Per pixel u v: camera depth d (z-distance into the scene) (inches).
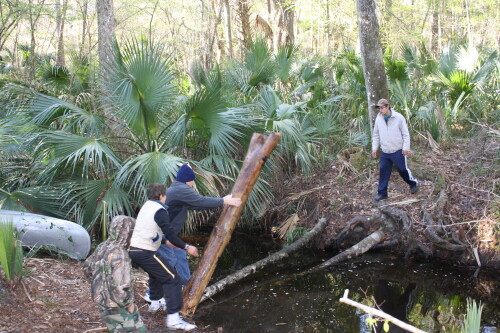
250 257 295.6
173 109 293.6
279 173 343.3
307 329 195.3
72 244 229.9
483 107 405.1
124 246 144.0
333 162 363.3
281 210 332.5
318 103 394.6
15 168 278.1
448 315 213.6
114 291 139.6
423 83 436.1
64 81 381.1
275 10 616.1
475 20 788.6
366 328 198.4
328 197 325.7
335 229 305.3
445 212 286.4
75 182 264.2
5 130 258.7
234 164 274.4
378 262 277.6
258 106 347.9
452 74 404.2
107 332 165.2
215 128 260.7
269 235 329.7
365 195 320.8
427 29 921.5
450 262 274.8
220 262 287.1
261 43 390.6
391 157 288.5
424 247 278.5
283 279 255.3
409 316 212.7
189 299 193.6
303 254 297.4
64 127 283.6
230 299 226.2
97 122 275.7
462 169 324.8
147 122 268.4
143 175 242.4
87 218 259.0
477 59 425.4
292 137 317.4
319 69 442.6
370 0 320.2
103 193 260.7
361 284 249.4
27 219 233.1
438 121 383.9
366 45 326.6
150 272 173.3
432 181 317.4
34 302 177.2
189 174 186.7
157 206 169.0
